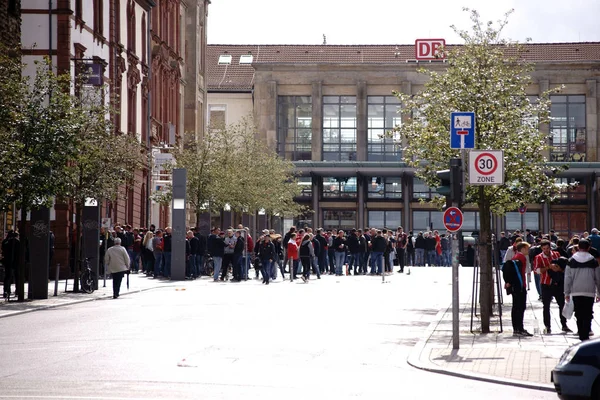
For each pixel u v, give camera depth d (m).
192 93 80.31
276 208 75.62
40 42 47.03
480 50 29.84
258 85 96.12
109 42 54.75
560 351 19.39
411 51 100.25
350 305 32.03
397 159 95.69
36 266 34.44
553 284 23.53
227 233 49.38
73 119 35.00
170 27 73.06
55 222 47.50
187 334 22.44
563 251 27.92
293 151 96.50
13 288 41.03
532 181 28.86
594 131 93.00
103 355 18.50
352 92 96.19
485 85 29.05
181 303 32.62
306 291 39.69
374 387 14.89
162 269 51.16
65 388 14.32
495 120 28.91
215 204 59.50
